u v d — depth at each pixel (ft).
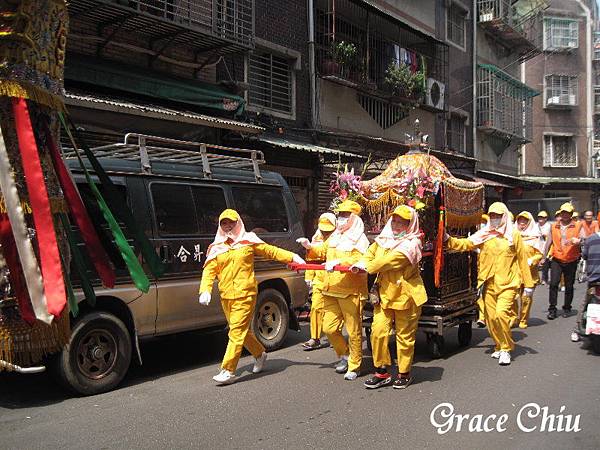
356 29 55.98
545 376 19.83
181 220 21.27
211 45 37.91
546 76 110.32
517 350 23.98
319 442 14.01
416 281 18.48
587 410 16.29
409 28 58.39
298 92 48.60
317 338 24.63
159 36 35.91
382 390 18.33
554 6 110.93
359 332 19.74
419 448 13.64
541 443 13.99
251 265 19.62
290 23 47.80
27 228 10.69
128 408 16.71
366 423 15.29
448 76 73.36
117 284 18.72
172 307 20.39
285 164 46.55
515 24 89.30
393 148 55.57
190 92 36.50
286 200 26.17
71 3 30.30
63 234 12.37
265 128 43.78
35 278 10.30
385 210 23.16
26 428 15.16
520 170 108.47
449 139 74.23
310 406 16.76
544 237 38.81
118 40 34.63
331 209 24.08
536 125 110.11
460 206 24.35
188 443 14.02
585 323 24.64
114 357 18.54
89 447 13.87
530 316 32.94
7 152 10.75
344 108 53.93
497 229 21.80
